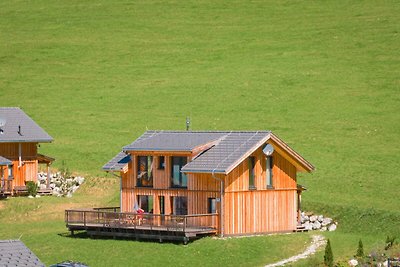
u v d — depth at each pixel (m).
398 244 88.56
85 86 182.75
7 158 126.31
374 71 174.12
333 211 104.38
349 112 155.62
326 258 82.31
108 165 99.56
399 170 125.75
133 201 98.50
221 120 157.88
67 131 157.62
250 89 172.38
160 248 89.44
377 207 108.38
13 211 114.75
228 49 196.25
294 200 98.06
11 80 187.50
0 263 59.66
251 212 94.25
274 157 96.69
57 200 120.62
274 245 90.12
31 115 167.62
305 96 165.88
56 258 89.50
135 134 154.38
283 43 195.50
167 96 173.38
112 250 90.44
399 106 156.62
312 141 142.50
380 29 193.88
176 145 95.50
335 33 196.00
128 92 177.38
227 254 87.12
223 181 91.88
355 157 132.88
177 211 95.50
